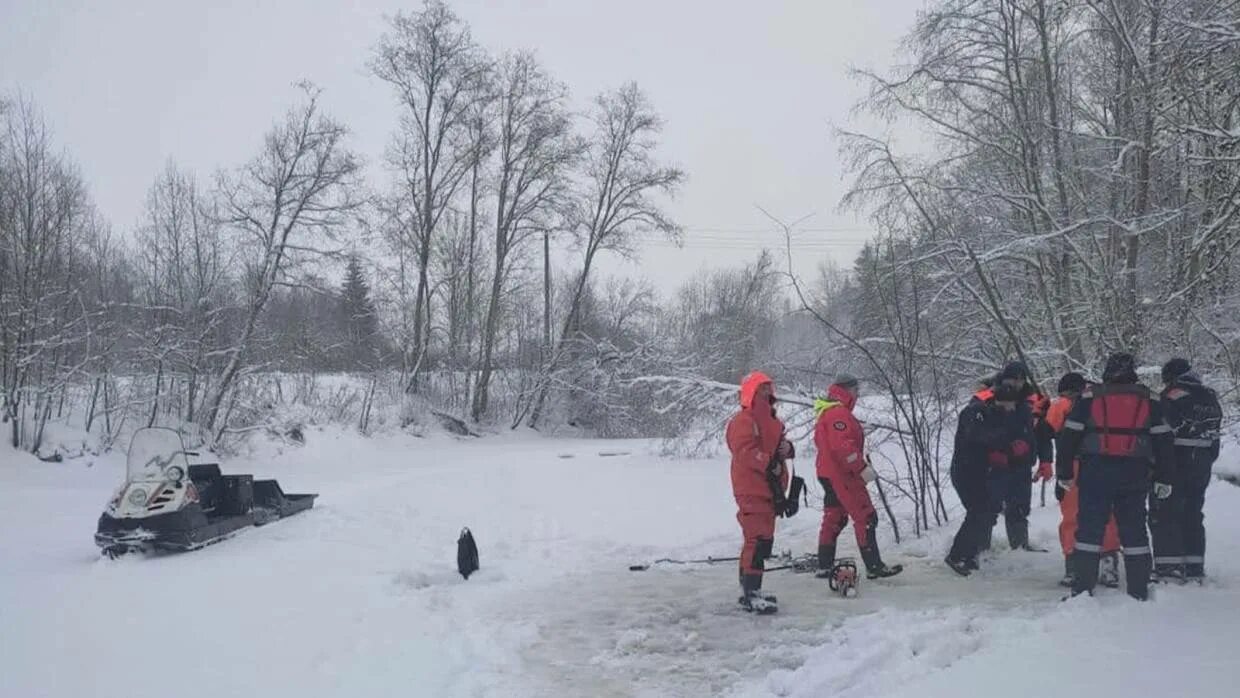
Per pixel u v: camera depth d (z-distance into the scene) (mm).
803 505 12891
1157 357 12102
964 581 7793
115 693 5434
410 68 37062
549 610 7371
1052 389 13969
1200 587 6883
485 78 38250
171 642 6453
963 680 4992
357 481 18891
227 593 7957
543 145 39781
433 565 9148
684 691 5418
